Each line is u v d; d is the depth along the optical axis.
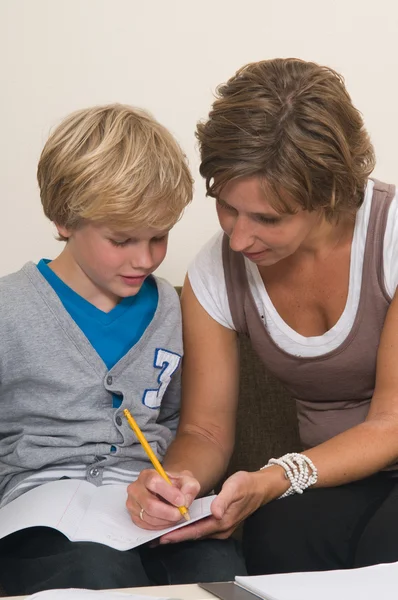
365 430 1.33
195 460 1.40
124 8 1.86
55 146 1.34
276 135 1.17
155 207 1.26
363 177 1.32
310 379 1.47
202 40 1.90
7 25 1.82
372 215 1.38
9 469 1.35
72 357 1.37
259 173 1.18
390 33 1.97
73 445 1.34
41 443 1.34
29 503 1.24
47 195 1.35
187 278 1.54
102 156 1.27
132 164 1.26
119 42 1.86
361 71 1.97
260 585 0.89
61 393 1.36
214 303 1.50
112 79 1.87
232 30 1.91
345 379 1.45
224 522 1.21
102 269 1.32
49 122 1.85
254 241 1.26
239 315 1.49
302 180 1.19
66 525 1.17
